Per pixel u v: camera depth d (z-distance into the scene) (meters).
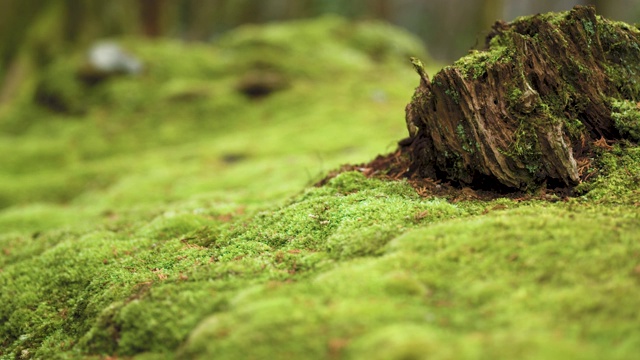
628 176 1.69
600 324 1.44
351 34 6.80
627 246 1.53
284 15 9.90
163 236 1.87
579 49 1.76
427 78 1.79
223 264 1.65
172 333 1.55
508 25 1.83
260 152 3.46
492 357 1.41
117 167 3.60
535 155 1.71
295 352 1.46
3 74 6.00
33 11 6.31
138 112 4.86
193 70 5.61
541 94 1.75
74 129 4.68
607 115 1.74
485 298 1.49
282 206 1.83
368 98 4.56
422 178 1.80
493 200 1.71
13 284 1.82
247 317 1.51
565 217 1.61
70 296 1.76
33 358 1.66
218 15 9.56
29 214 2.50
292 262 1.64
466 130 1.73
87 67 5.43
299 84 5.10
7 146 4.23
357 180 1.83
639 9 7.26
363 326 1.47
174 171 3.25
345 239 1.65
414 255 1.57
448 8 10.44
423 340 1.43
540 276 1.51
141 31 7.02
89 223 2.10
